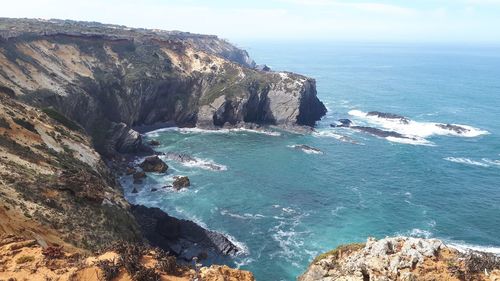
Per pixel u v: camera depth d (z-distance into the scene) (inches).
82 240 1520.7
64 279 771.4
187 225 2677.2
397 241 1136.2
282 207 3097.9
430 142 4913.9
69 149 2493.8
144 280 795.4
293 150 4483.3
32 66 4178.2
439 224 2886.3
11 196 1510.8
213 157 4217.5
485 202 3265.3
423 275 973.2
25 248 908.0
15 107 2541.8
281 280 2212.1
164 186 3408.0
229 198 3230.8
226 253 2458.2
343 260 1239.5
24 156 1984.5
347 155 4370.1
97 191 1950.1
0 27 4990.2
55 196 1734.7
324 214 2999.5
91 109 4347.9
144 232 2500.0
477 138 5108.3
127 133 4148.6
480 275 942.4
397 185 3587.6
